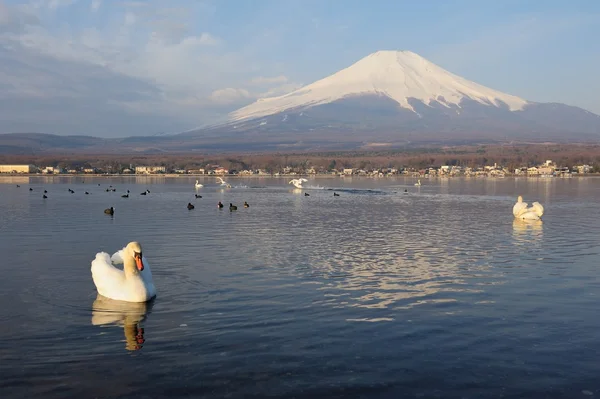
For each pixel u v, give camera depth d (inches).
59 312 741.3
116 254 882.1
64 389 515.8
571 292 856.9
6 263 1075.3
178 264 1072.2
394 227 1715.1
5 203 2731.3
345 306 771.4
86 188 4475.9
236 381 531.2
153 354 593.6
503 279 948.6
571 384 528.4
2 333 657.6
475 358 586.2
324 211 2315.5
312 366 564.1
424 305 779.4
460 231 1614.2
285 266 1055.0
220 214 2159.2
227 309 754.8
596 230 1641.2
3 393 507.5
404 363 572.1
